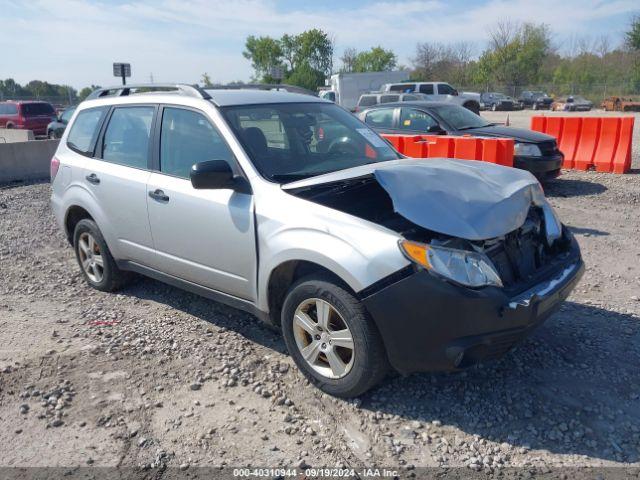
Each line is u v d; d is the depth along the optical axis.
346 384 3.40
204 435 3.20
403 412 3.37
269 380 3.75
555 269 3.63
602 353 3.99
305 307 3.56
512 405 3.41
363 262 3.16
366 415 3.35
